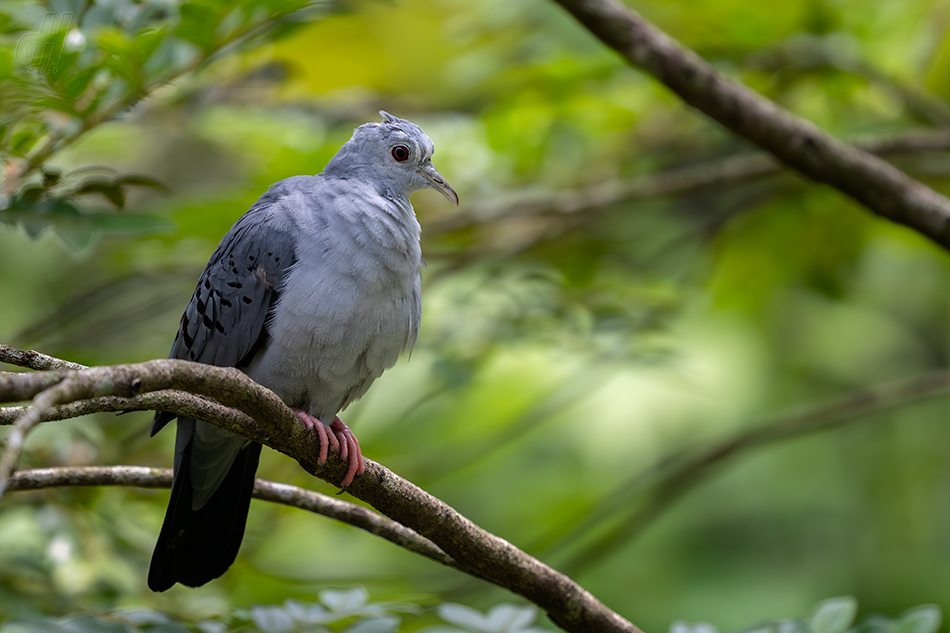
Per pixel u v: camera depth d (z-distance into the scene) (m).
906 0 10.47
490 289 11.18
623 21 7.47
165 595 8.66
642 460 13.34
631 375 13.70
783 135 7.60
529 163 11.72
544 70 10.32
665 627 13.01
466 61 11.38
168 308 11.60
